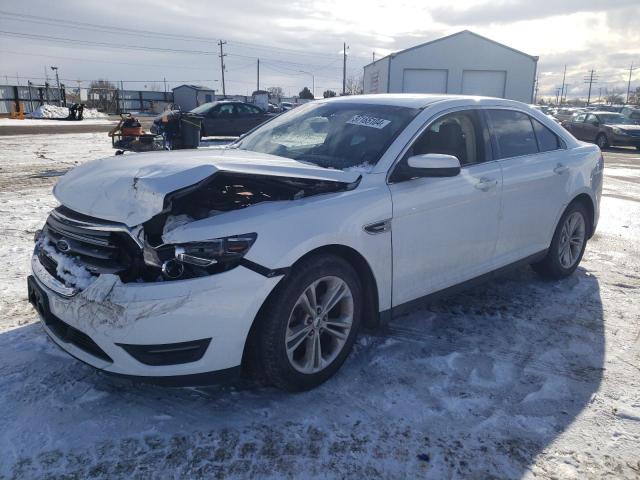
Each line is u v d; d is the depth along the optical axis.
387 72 31.97
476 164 3.96
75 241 2.90
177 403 2.93
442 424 2.83
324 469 2.48
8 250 5.32
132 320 2.53
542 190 4.41
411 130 3.59
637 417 2.93
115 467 2.44
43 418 2.75
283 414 2.87
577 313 4.28
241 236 2.67
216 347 2.64
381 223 3.21
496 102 4.32
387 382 3.20
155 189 2.66
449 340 3.75
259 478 2.42
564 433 2.79
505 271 4.29
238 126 20.89
